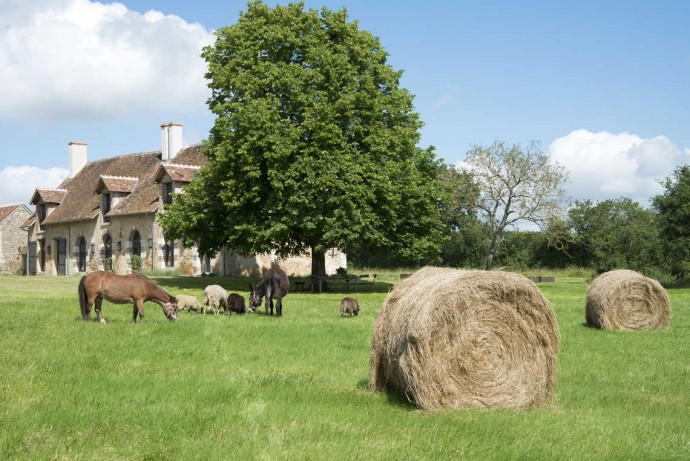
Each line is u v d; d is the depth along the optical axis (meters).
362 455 7.06
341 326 18.66
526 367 10.22
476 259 70.31
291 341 15.62
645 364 13.82
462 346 9.88
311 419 8.44
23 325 16.39
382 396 10.28
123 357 12.55
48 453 6.79
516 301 10.17
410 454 7.16
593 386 11.50
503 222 52.94
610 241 56.09
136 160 59.69
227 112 37.00
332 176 34.31
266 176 36.34
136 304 17.94
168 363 12.19
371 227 35.53
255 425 8.07
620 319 20.30
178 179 48.56
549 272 65.75
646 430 8.59
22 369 10.88
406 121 39.81
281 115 36.91
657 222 46.69
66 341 14.03
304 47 37.66
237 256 48.94
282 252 40.16
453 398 9.83
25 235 68.88
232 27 37.81
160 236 49.44
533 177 51.38
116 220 53.50
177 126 56.12
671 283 50.03
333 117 35.91
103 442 7.29
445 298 9.80
